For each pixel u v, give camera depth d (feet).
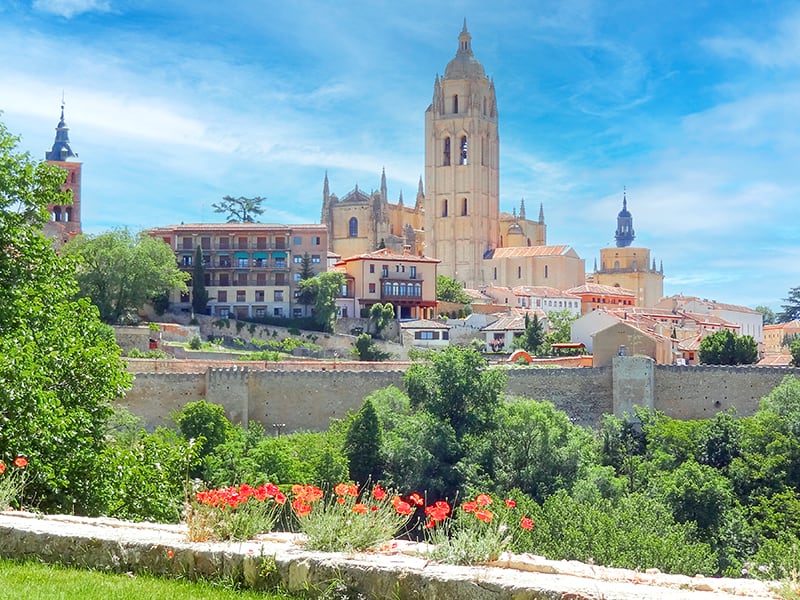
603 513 199.21
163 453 114.62
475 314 578.25
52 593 53.93
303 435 291.79
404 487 252.01
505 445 271.69
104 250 444.96
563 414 285.02
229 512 62.13
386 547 58.49
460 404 291.79
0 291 118.62
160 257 465.06
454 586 50.67
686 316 652.07
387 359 471.21
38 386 97.76
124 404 310.65
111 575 58.18
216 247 537.65
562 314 612.70
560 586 48.78
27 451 90.99
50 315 121.49
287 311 530.27
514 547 64.44
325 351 488.85
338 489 60.80
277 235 537.24
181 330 453.58
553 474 261.44
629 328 417.90
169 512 105.19
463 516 61.21
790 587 49.93
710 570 180.55
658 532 195.62
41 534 62.03
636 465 280.31
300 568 54.75
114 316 442.50
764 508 236.02
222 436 268.21
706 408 335.26
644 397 332.39
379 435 261.85
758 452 271.49
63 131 628.69
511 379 342.85
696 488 224.94
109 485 99.96
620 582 50.88
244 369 317.42
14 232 125.70
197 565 57.67
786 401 293.84
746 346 443.73
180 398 314.76
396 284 572.92
